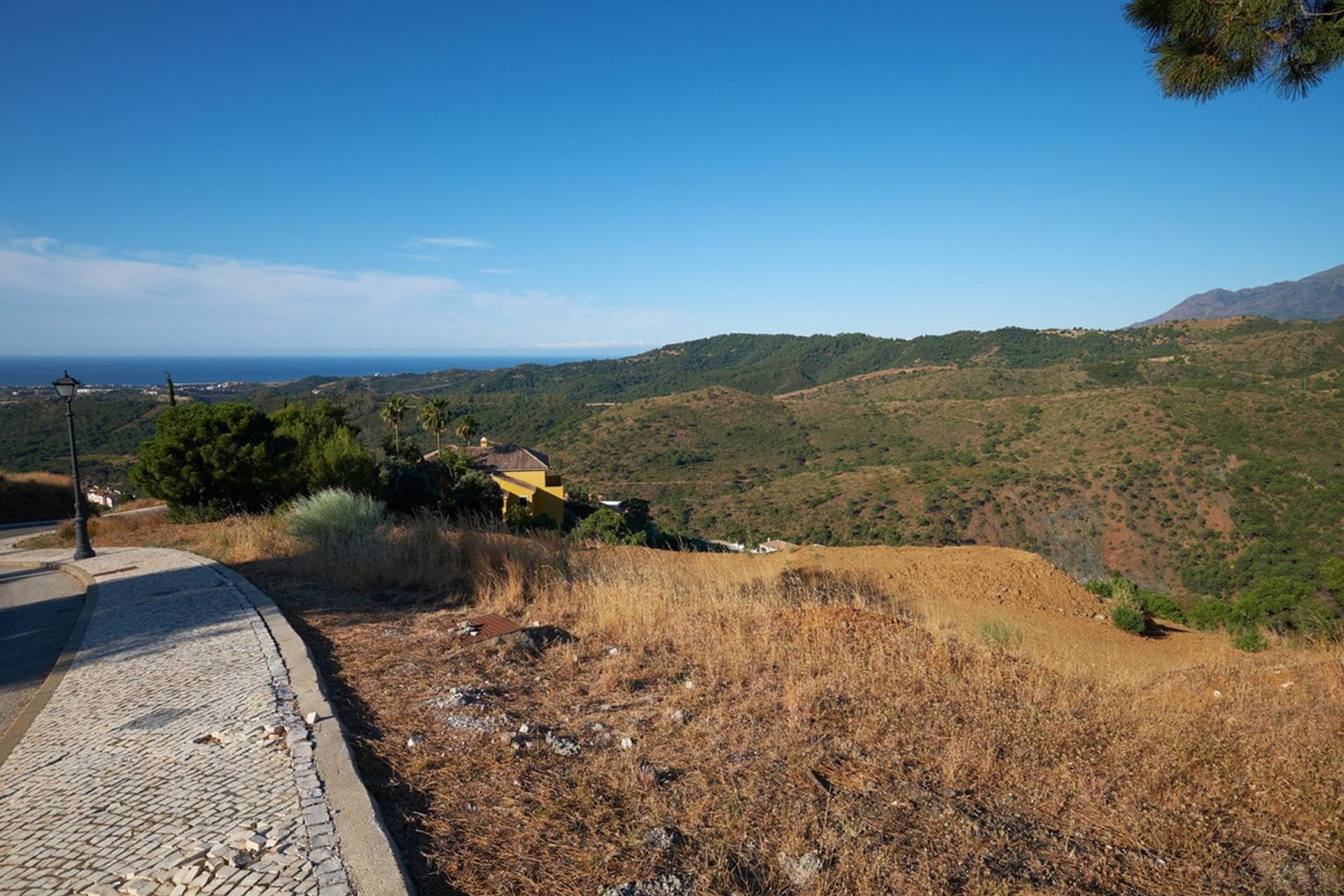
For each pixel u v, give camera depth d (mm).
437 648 5602
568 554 10375
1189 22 4453
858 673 5266
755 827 2967
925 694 4859
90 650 6098
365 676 4871
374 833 2752
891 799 3320
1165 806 3449
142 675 5207
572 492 54625
